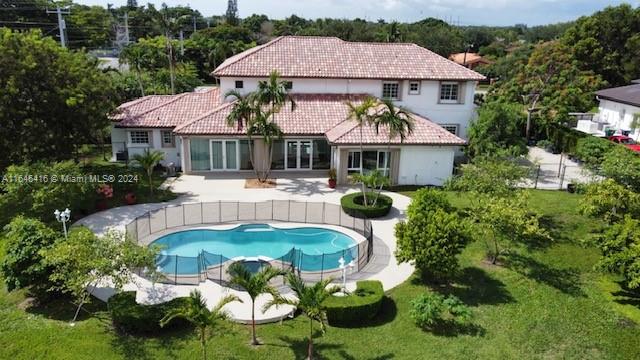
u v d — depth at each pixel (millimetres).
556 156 44406
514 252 25031
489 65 93938
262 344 17812
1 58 30484
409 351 17469
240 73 39094
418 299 19328
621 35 77125
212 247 26828
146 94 61188
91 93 33875
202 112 40312
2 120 30406
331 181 35250
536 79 48312
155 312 18250
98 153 44156
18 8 92562
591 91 57656
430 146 35281
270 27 137375
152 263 19219
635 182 27484
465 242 21266
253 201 32250
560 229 27578
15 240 19797
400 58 42719
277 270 17859
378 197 32094
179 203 31922
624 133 50500
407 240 21516
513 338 18406
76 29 106750
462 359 17094
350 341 18062
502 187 25500
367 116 31484
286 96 35281
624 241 21016
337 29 123438
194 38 114188
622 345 18234
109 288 21469
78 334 18125
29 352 17016
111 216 29594
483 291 21578
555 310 20328
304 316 19875
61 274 18062
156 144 39438
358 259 23922
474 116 42406
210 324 16031
